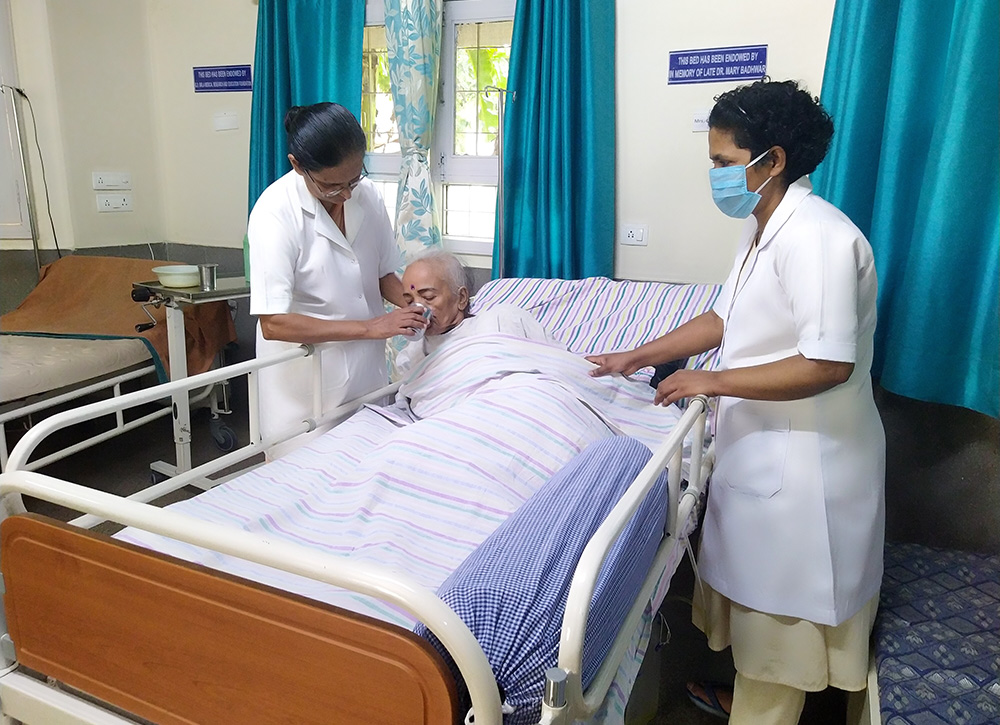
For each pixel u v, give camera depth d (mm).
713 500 1513
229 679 858
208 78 3379
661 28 2441
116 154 3430
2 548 994
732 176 1291
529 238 2648
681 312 2168
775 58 2324
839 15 2004
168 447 3238
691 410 1351
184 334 2729
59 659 989
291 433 1710
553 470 1384
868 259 1256
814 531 1369
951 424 2053
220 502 1342
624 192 2613
